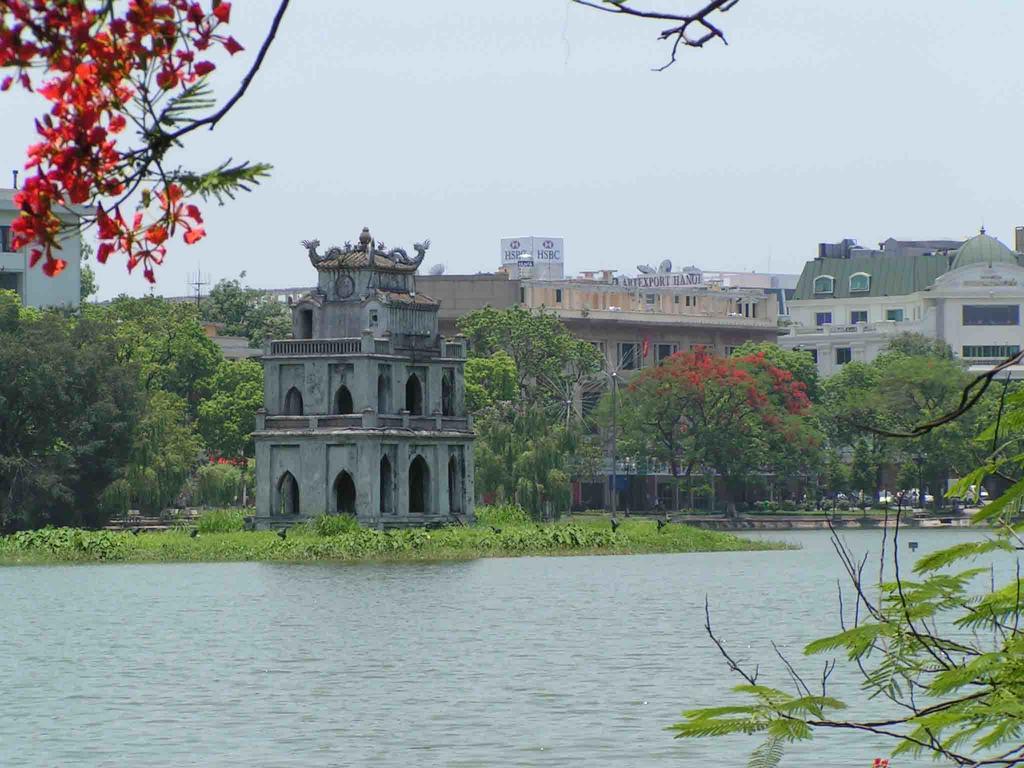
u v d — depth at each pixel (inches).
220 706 2561.5
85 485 7219.5
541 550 6358.3
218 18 642.8
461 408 7209.6
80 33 627.5
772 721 949.2
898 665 983.0
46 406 7140.8
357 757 2150.6
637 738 2240.4
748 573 5290.4
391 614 3939.5
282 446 6840.6
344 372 6845.5
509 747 2198.6
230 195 661.3
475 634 3516.2
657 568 5526.6
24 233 663.8
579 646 3289.9
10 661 3093.0
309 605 4165.8
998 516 917.2
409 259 7165.4
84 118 646.5
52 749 2218.3
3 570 5482.3
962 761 936.3
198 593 4530.0
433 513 6968.5
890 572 5300.2
